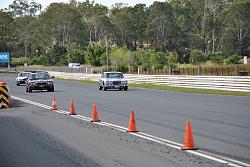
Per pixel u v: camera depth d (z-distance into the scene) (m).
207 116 18.06
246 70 46.66
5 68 121.25
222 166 9.03
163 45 141.88
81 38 156.88
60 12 153.75
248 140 12.22
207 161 9.54
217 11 148.12
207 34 143.62
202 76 37.03
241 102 24.62
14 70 108.88
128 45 162.62
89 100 28.09
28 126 16.16
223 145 11.47
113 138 12.93
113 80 38.94
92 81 60.25
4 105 24.09
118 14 163.12
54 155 10.55
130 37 161.38
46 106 24.45
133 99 28.16
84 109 22.25
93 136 13.39
